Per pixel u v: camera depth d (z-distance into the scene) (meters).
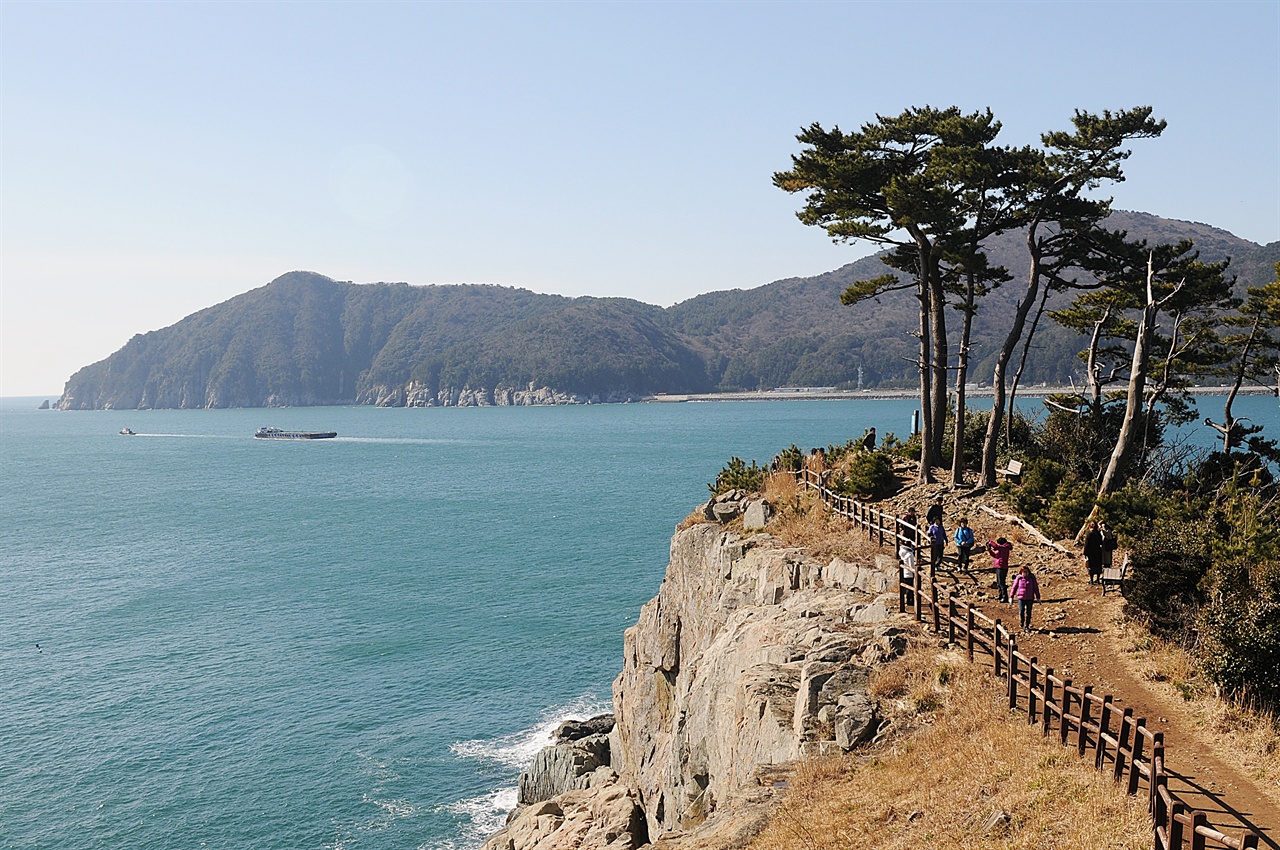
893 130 42.69
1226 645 20.64
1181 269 44.22
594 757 48.47
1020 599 26.53
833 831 18.58
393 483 187.25
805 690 24.72
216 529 131.12
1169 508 32.41
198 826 46.28
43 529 135.00
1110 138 41.62
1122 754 16.91
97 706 60.84
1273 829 15.35
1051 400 50.62
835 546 36.72
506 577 93.44
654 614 46.22
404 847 44.47
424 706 60.56
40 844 44.62
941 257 43.88
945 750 20.36
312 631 76.19
